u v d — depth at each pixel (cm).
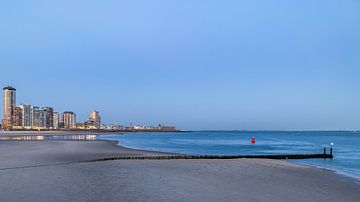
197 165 2875
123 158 3366
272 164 3125
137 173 2209
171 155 3844
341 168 3366
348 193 1738
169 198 1433
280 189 1752
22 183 1712
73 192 1505
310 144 10000
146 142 9569
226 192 1606
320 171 2725
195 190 1631
